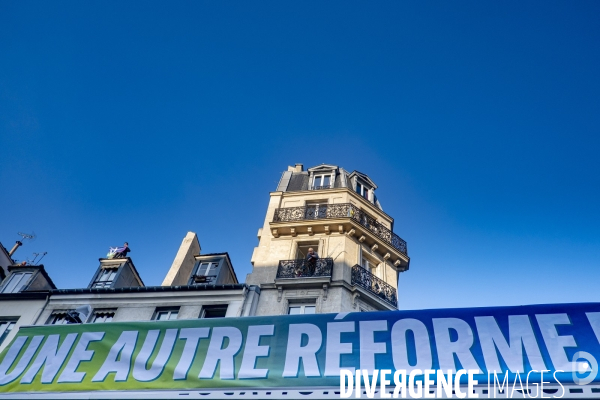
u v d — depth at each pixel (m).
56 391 11.27
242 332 11.61
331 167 23.22
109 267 19.88
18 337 13.09
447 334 10.26
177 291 16.67
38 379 11.70
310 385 9.95
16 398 11.31
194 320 12.32
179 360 11.28
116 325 12.77
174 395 10.47
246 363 10.80
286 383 10.12
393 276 18.97
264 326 11.62
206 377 10.70
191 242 21.45
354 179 23.08
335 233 18.62
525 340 9.72
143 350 11.78
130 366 11.43
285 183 22.97
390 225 21.56
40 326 13.34
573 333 9.62
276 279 16.42
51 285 20.38
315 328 11.21
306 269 16.78
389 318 10.98
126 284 19.59
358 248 18.42
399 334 10.55
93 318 16.59
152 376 11.05
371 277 17.34
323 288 16.02
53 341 12.70
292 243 18.58
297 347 10.87
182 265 20.11
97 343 12.30
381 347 10.36
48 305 17.33
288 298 16.06
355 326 11.01
